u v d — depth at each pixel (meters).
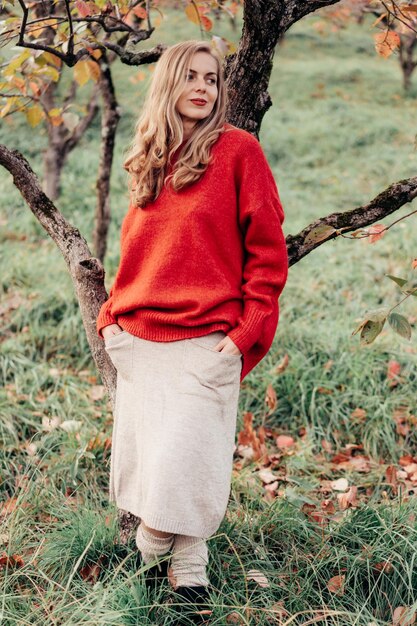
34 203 2.87
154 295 2.24
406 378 4.35
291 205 8.26
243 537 2.79
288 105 12.65
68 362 4.75
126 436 2.35
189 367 2.22
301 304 5.36
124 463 2.37
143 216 2.30
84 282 2.74
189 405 2.19
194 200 2.22
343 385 4.27
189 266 2.23
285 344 4.62
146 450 2.26
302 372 4.34
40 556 2.70
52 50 2.79
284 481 3.55
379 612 2.47
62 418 3.94
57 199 7.55
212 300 2.21
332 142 10.70
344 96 13.19
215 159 2.24
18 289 5.63
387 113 12.27
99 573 2.60
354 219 2.67
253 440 3.80
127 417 2.34
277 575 2.61
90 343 2.75
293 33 17.47
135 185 2.32
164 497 2.15
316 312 5.27
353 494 3.18
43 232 7.09
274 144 10.62
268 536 2.82
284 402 4.22
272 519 2.88
